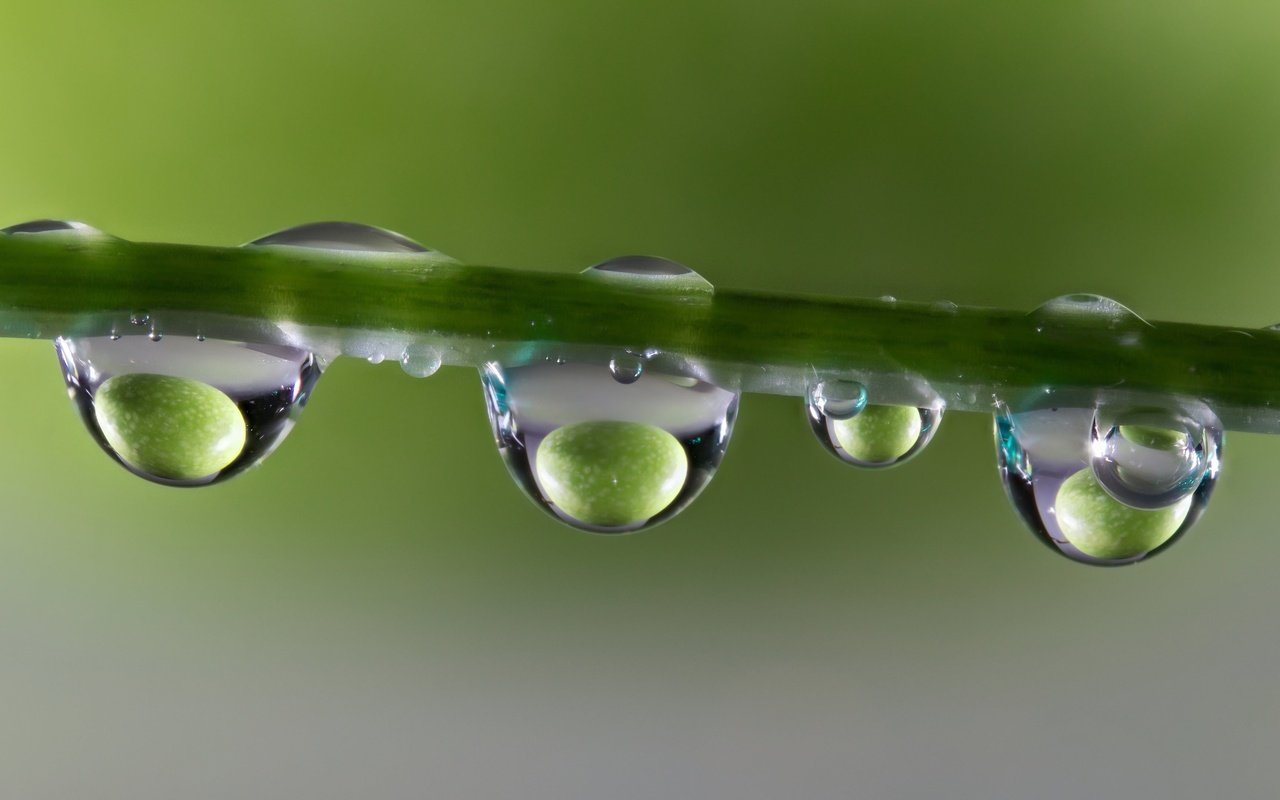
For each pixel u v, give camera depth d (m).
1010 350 0.07
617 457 0.07
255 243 0.07
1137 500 0.07
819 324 0.07
